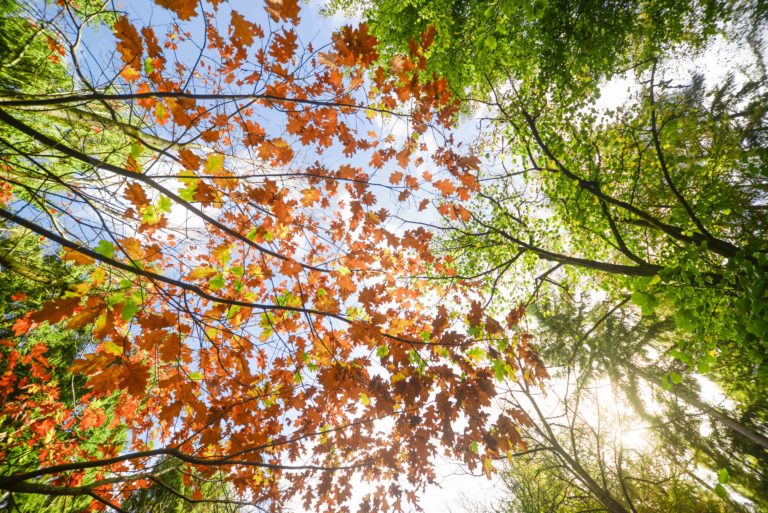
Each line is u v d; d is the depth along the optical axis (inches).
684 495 299.9
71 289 140.9
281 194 104.9
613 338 385.7
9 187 134.0
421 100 114.7
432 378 115.6
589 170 259.6
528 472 344.5
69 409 165.8
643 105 256.4
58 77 145.7
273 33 87.3
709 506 297.3
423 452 113.3
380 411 110.7
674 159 251.9
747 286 83.4
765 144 245.9
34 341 175.5
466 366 117.4
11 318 172.2
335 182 125.1
